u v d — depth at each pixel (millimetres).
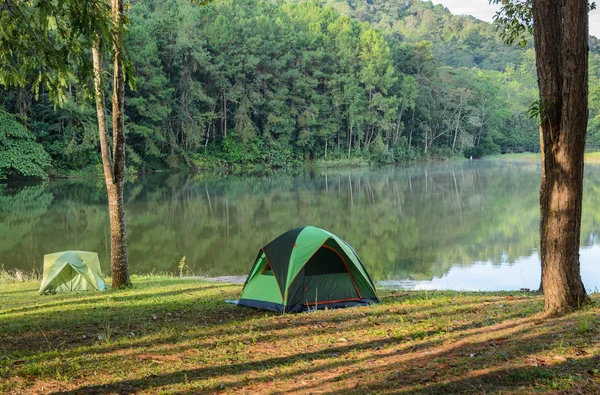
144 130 53656
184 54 60781
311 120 71812
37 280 16047
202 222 27266
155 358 6469
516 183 47750
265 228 25672
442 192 41000
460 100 95500
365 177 55844
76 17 7727
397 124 84938
